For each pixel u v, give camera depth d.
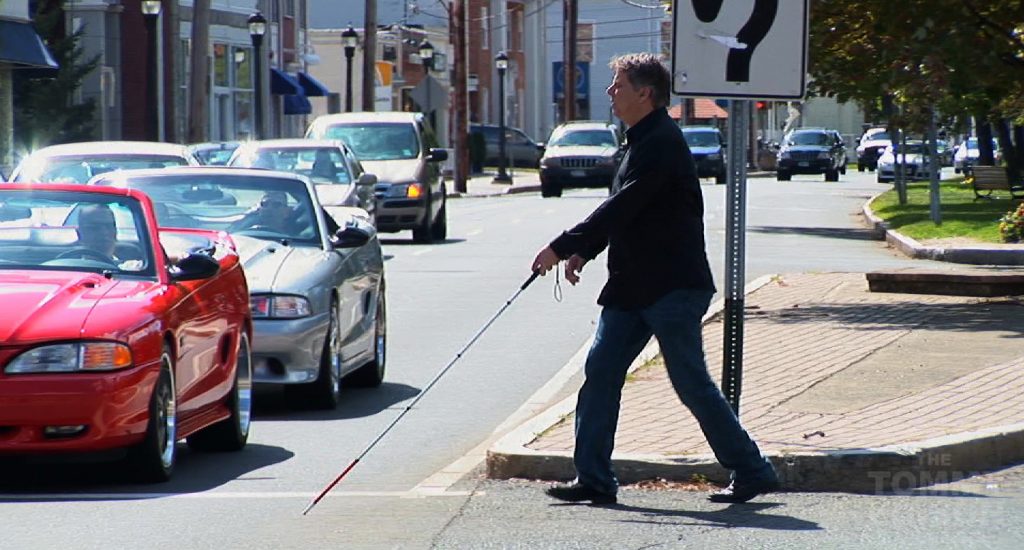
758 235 87.19
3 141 91.56
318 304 32.72
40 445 23.67
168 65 102.62
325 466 27.06
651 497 23.59
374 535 21.28
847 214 108.69
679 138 22.03
